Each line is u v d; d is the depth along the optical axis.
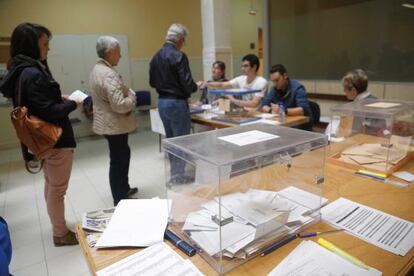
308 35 3.96
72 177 3.33
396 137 1.43
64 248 1.99
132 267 0.78
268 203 0.94
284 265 0.75
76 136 5.27
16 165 3.93
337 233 0.89
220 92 2.98
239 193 0.95
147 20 5.64
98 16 5.15
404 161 1.40
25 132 1.56
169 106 2.58
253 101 3.00
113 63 2.24
